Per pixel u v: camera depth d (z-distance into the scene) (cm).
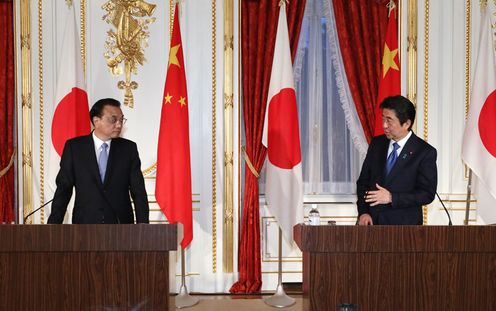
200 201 518
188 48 518
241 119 538
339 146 549
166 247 247
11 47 506
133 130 515
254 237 514
